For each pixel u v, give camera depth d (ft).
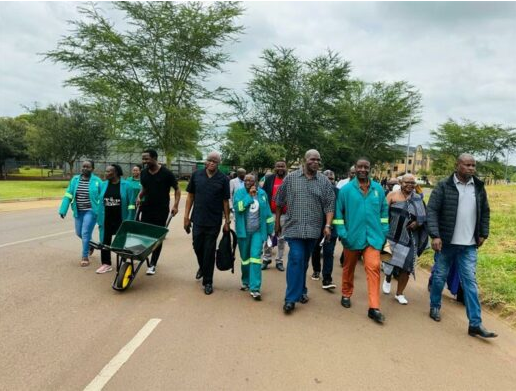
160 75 113.09
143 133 110.52
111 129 108.06
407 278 19.90
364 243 17.78
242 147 128.67
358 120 167.02
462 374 12.71
